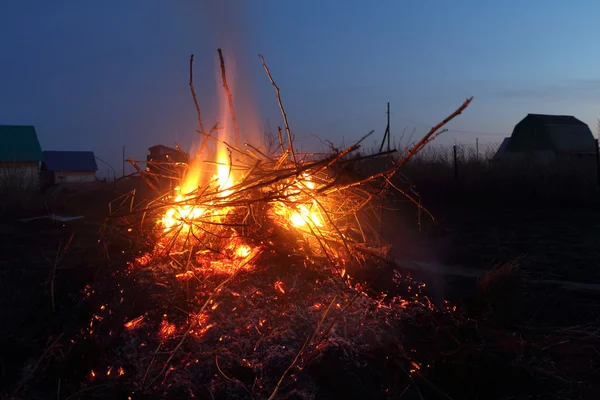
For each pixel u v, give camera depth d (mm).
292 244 4324
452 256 7613
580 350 3867
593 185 14531
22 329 4078
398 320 3789
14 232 10438
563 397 3252
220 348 3305
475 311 4414
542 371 3506
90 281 4527
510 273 4465
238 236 4191
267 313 3578
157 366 3242
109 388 3152
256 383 3117
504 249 8344
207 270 4012
